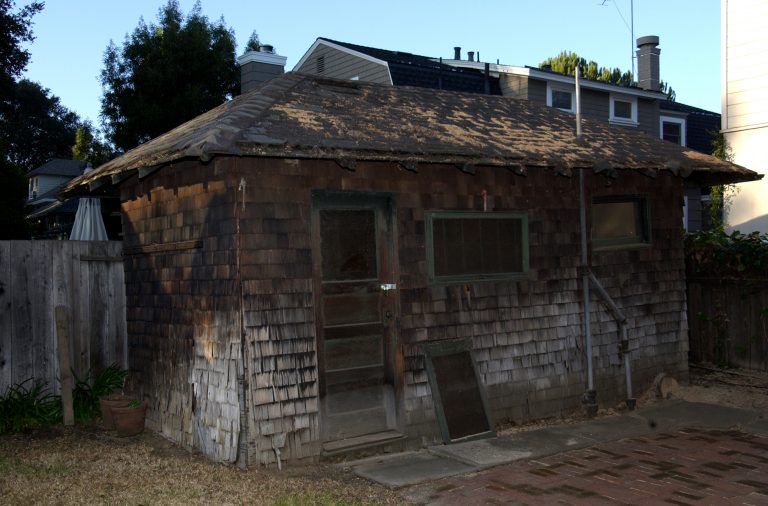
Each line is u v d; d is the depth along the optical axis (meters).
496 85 20.34
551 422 7.67
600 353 8.27
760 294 9.60
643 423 7.54
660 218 9.08
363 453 6.31
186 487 5.21
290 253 6.08
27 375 7.66
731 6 13.96
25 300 7.68
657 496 5.24
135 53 22.09
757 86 13.62
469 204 7.27
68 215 27.09
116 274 8.26
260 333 5.88
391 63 18.33
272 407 5.89
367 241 6.62
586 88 20.72
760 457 6.27
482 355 7.27
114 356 8.20
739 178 9.38
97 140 28.66
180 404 6.72
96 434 7.10
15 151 50.84
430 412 6.82
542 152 7.44
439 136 7.06
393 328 6.68
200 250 6.37
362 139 6.32
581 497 5.22
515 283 7.60
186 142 5.66
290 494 5.12
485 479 5.67
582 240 8.17
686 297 10.11
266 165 6.00
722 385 9.24
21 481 5.28
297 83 7.70
